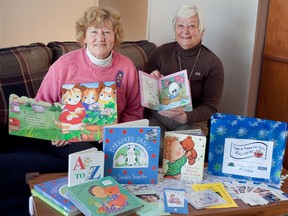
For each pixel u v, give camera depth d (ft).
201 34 7.55
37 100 6.34
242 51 8.78
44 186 4.94
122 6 13.26
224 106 9.50
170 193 5.02
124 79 6.79
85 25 6.35
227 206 4.86
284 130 5.40
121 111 6.98
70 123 5.92
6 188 6.11
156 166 5.29
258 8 8.29
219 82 7.67
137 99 7.03
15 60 6.94
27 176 5.40
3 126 6.88
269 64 8.64
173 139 5.49
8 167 6.00
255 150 5.50
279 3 8.16
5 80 6.76
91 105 5.98
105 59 6.53
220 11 9.05
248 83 8.77
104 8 6.48
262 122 5.44
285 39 8.10
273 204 4.98
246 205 4.92
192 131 5.64
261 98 8.95
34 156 6.48
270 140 5.45
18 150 6.89
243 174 5.58
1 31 11.95
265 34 8.64
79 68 6.51
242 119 5.49
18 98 5.80
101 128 5.98
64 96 5.94
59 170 6.50
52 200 4.68
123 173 5.21
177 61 7.73
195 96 7.80
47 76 6.54
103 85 6.06
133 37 13.80
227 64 9.19
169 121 7.59
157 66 7.90
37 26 12.32
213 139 5.59
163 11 9.68
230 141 5.55
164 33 9.78
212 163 5.65
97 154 4.91
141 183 5.28
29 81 7.00
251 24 8.48
